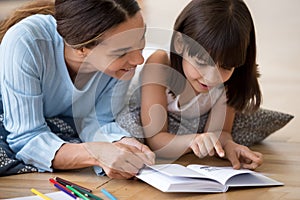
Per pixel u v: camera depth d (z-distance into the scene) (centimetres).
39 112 177
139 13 166
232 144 185
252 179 164
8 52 175
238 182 160
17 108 175
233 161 178
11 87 175
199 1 182
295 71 345
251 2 515
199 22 178
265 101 281
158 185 155
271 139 223
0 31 196
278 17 482
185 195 155
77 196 149
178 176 157
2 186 160
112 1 162
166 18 438
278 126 218
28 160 174
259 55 383
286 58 376
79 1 164
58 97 186
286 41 420
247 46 183
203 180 158
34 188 158
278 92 299
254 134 213
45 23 179
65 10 166
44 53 176
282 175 174
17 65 173
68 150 171
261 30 446
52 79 181
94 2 162
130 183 164
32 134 175
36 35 175
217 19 177
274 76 334
